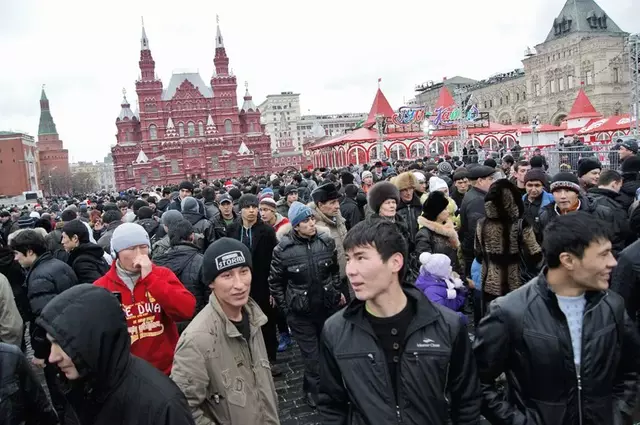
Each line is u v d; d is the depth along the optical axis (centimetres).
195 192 1639
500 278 448
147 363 226
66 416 283
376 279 226
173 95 8344
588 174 736
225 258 296
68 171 13125
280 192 1302
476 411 236
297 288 504
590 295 239
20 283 550
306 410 523
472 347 259
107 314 204
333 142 4909
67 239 502
